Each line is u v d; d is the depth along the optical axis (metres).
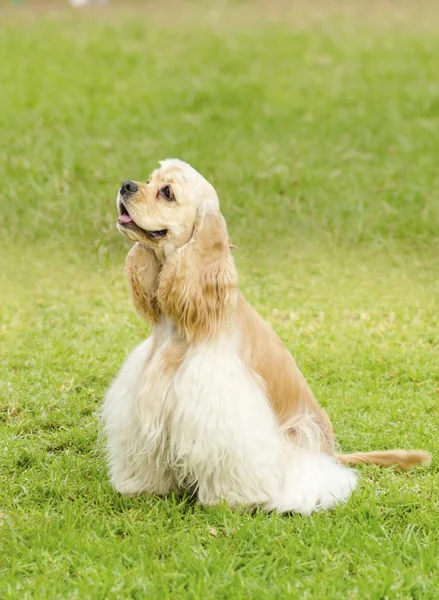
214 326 7.24
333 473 7.77
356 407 10.00
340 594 6.27
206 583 6.35
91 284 14.09
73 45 25.80
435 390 10.51
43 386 10.38
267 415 7.45
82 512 7.41
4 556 6.72
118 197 7.27
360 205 16.23
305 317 12.80
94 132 19.73
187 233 7.28
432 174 17.64
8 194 16.66
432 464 8.57
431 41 26.30
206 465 7.32
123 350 11.46
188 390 7.23
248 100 21.89
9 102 21.17
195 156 18.34
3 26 28.50
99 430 8.89
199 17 30.91
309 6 32.69
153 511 7.50
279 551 6.82
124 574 6.46
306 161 18.34
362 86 22.62
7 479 8.19
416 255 15.03
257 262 14.78
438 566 6.65
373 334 12.20
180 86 22.64
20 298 13.58
